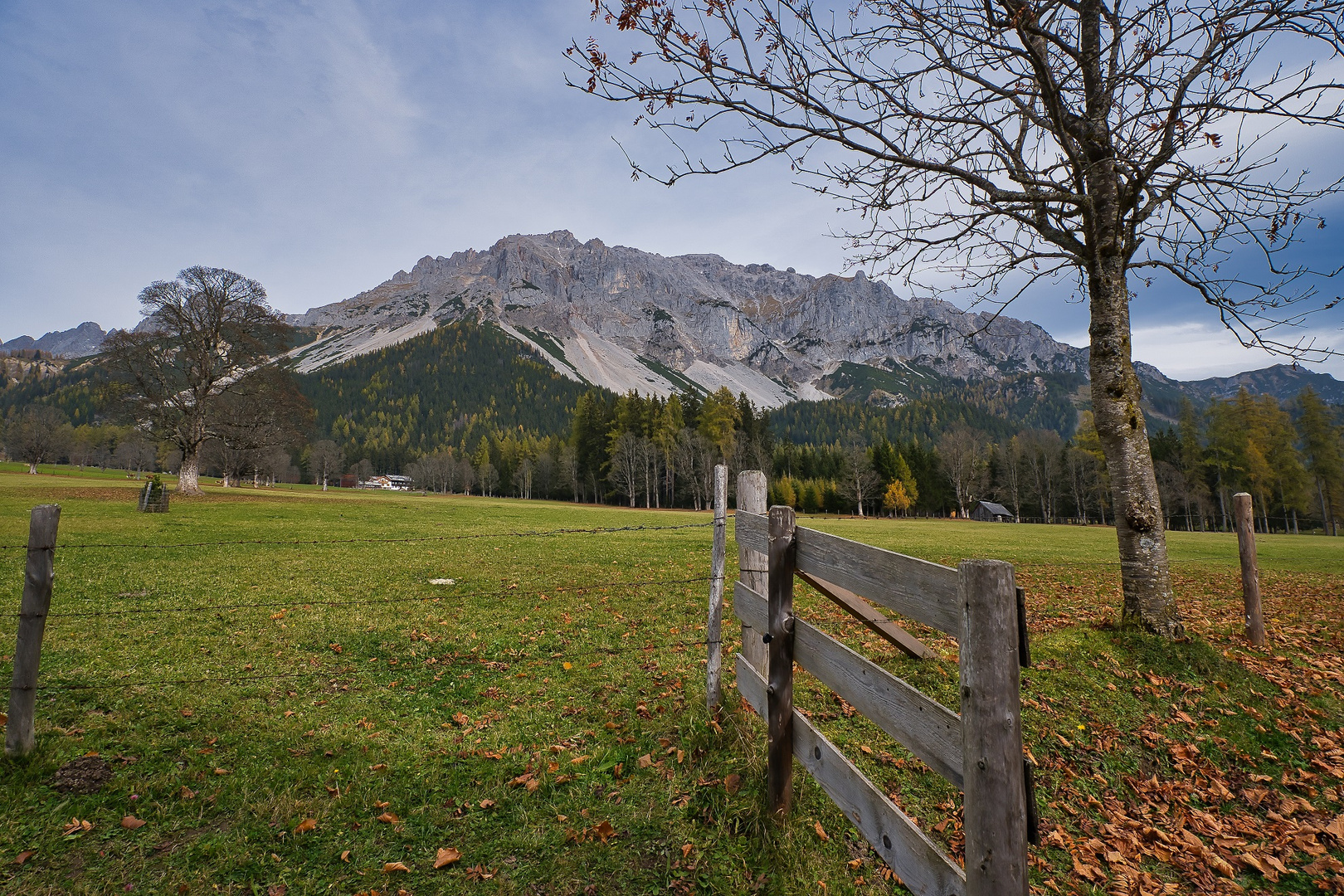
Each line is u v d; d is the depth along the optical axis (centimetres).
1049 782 503
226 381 4184
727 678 684
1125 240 751
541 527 3083
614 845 405
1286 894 390
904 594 284
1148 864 419
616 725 575
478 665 766
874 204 771
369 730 567
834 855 391
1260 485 6369
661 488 8888
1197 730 570
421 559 1688
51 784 454
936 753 256
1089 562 2023
